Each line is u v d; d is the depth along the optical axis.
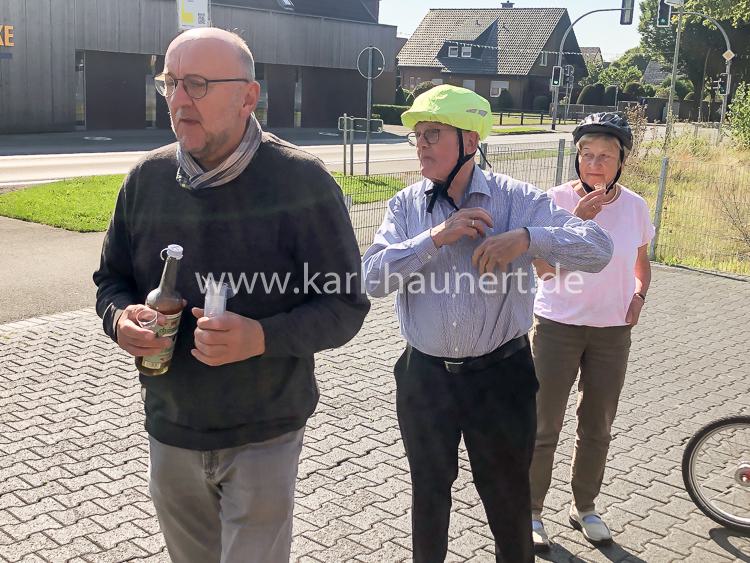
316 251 2.39
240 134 2.33
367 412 5.39
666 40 76.25
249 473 2.41
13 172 17.09
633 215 3.61
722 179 11.27
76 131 29.17
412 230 3.00
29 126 27.61
